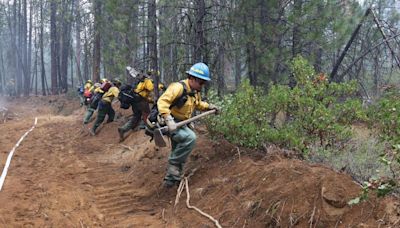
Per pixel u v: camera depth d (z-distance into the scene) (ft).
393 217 10.32
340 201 11.59
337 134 16.17
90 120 42.65
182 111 16.62
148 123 17.07
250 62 28.37
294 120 17.74
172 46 33.06
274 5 27.12
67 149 29.68
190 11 30.83
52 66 100.17
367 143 15.71
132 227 14.30
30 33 117.19
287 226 11.96
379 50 37.35
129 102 29.19
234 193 14.57
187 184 16.90
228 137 18.30
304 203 12.19
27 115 68.85
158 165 20.35
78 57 94.79
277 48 27.73
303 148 15.80
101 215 15.60
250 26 27.63
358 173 13.67
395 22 39.78
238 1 27.96
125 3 32.71
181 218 14.64
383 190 10.50
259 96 19.15
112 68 37.93
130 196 17.83
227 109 18.12
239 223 13.05
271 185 13.64
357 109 16.44
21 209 15.80
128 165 23.04
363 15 32.01
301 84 17.74
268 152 16.44
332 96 17.66
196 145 19.84
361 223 10.71
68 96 82.58
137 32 34.47
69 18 70.95
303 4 29.30
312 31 28.37
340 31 28.30
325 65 34.94
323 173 12.92
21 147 30.45
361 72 39.47
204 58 28.19
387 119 14.56
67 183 19.85
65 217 15.25
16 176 20.97
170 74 32.27
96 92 41.42
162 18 32.19
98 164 24.50
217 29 29.55
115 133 33.24
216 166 17.46
